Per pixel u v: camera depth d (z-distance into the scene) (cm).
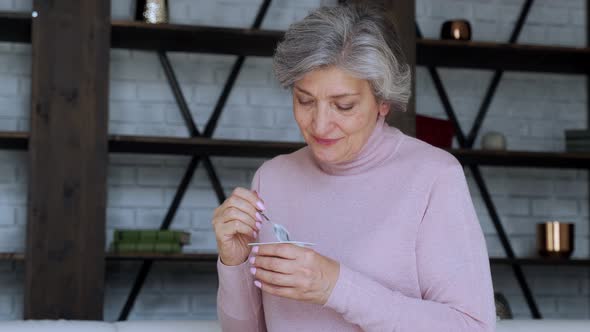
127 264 411
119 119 411
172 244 373
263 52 415
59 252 341
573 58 427
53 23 348
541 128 455
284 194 150
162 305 411
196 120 419
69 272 341
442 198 134
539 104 457
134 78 415
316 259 122
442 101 443
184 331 211
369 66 128
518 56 423
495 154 403
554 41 458
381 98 136
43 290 339
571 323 233
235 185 421
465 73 451
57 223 342
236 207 135
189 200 417
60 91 346
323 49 127
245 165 423
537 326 229
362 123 133
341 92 129
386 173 140
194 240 415
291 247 121
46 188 342
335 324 137
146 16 377
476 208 446
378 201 139
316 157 144
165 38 390
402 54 139
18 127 400
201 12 421
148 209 412
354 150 137
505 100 454
